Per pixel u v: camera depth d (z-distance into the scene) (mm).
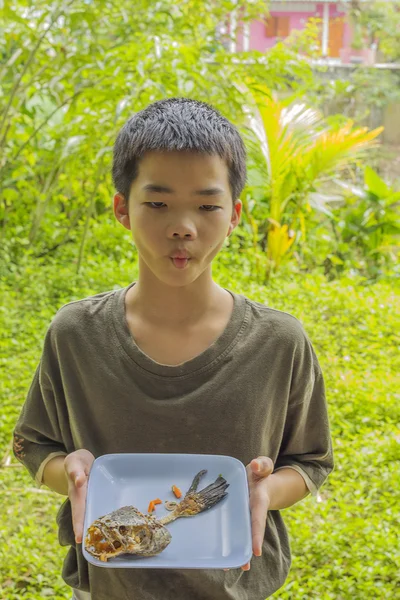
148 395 1473
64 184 7055
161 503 1381
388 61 11453
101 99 5969
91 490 1366
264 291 6273
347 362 5168
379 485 3816
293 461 1644
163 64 5832
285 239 6949
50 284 6273
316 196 7320
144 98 5777
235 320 1509
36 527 3494
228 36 6969
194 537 1326
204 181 1326
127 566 1247
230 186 1410
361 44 11078
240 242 7582
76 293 6133
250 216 7176
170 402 1459
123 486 1403
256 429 1479
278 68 6984
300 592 3041
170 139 1317
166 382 1464
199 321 1501
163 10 6516
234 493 1378
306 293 6328
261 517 1338
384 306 6000
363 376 4996
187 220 1325
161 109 1410
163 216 1336
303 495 1604
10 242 7031
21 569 3186
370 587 3064
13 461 4055
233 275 6727
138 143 1352
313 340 5477
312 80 7980
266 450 1529
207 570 1437
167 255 1341
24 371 4801
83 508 1334
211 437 1463
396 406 4609
